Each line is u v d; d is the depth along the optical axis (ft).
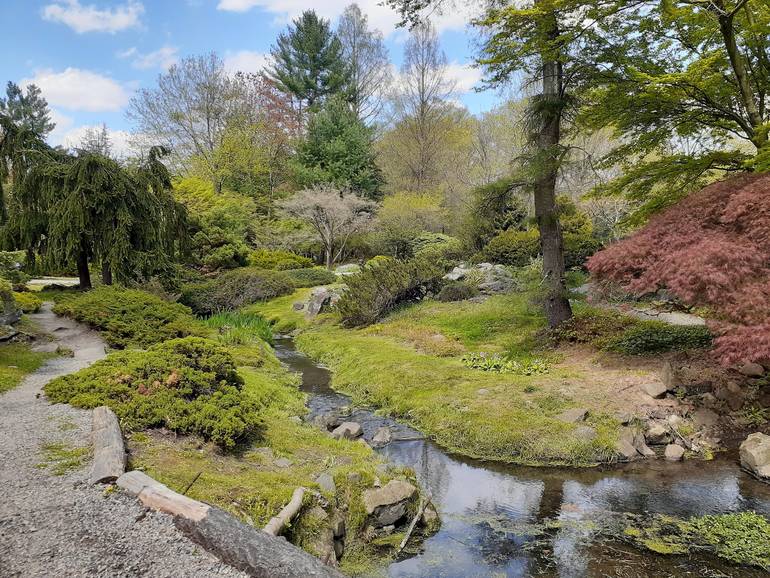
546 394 24.93
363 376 32.48
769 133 27.50
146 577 9.42
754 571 13.08
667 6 27.48
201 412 17.43
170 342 21.75
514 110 76.64
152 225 45.55
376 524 15.28
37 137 45.19
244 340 38.58
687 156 30.73
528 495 17.89
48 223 42.75
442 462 20.89
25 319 34.53
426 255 67.00
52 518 11.12
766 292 20.06
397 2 33.78
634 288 23.34
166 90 95.66
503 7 33.09
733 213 22.09
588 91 33.45
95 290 38.19
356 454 19.52
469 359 32.22
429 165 106.42
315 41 114.01
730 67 31.60
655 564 13.53
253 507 13.17
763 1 28.58
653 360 28.07
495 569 13.56
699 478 18.67
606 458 20.40
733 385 23.70
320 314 55.62
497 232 66.95
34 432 15.93
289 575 9.57
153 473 13.76
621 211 66.80
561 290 34.32
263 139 105.29
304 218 84.17
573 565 13.64
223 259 73.15
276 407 24.80
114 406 17.69
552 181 34.01
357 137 99.14
